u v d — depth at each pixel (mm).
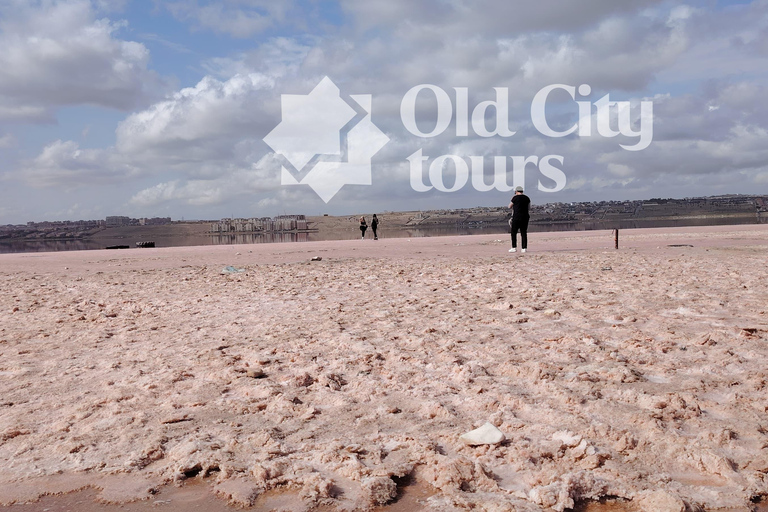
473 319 6633
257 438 3223
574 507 2508
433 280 10969
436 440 3225
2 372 4895
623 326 6016
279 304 8391
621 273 11070
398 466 2838
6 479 2865
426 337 5715
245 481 2779
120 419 3658
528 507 2463
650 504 2463
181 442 3229
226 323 6988
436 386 4156
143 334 6438
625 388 3926
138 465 2984
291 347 5512
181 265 17094
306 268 14648
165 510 2543
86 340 6160
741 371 4297
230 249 27344
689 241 21844
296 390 4184
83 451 3170
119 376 4680
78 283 12484
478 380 4246
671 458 2910
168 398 4055
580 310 7066
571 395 3727
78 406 3902
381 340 5672
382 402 3883
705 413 3475
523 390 3998
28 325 7164
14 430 3459
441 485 2689
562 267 12844
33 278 14016
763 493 2568
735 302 7270
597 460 2861
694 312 6695
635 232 33531
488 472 2799
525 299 8062
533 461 2910
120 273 14766
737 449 2943
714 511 2445
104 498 2662
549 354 4941
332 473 2846
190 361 5086
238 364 4961
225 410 3807
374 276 12008
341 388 4215
